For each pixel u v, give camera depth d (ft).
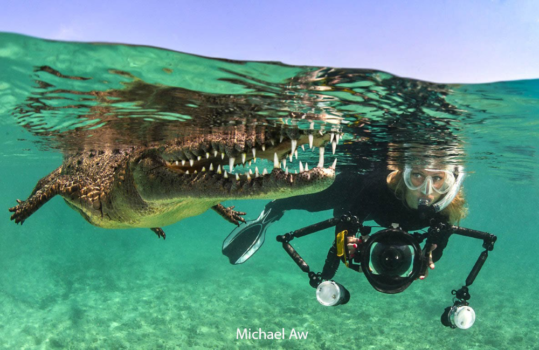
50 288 11.19
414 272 3.97
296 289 11.78
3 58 2.96
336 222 4.55
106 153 4.88
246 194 2.97
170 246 23.70
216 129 4.38
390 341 7.91
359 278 13.32
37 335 7.61
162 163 3.71
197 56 2.83
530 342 8.21
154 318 8.80
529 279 15.94
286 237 4.64
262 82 3.32
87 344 7.24
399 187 5.60
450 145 6.76
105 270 14.10
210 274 13.91
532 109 4.28
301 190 2.72
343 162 8.84
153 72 3.18
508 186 19.75
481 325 9.16
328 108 4.16
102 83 3.46
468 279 4.29
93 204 4.33
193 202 3.95
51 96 3.91
